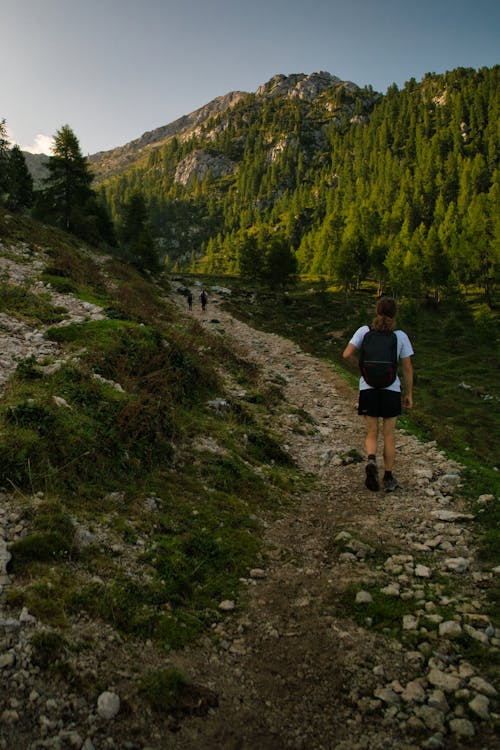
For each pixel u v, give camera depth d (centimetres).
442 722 263
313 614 376
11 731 237
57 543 394
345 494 671
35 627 303
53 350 970
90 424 618
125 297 2156
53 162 5381
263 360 2331
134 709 263
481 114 17712
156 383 927
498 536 499
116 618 332
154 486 573
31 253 2481
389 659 320
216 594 400
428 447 902
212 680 298
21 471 479
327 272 8825
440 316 6406
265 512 591
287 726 266
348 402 1527
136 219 7131
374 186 14088
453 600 388
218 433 823
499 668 304
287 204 19850
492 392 3588
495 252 6506
